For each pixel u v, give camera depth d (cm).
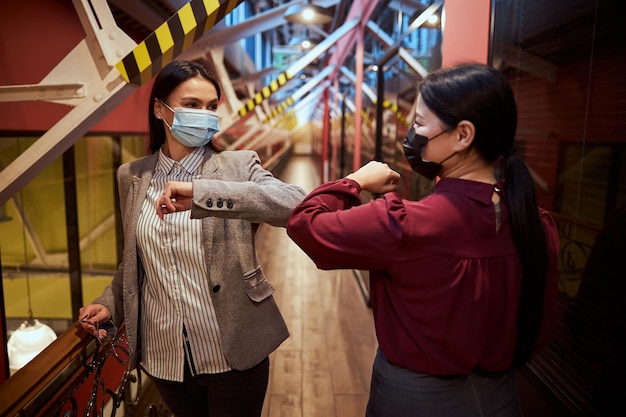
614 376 103
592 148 112
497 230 79
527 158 141
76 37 265
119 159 403
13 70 222
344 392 273
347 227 78
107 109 165
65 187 329
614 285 104
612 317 104
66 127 157
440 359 79
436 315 77
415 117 85
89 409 122
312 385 280
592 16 111
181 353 122
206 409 139
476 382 83
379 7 432
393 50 359
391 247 77
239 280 122
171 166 123
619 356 102
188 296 120
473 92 76
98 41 151
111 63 154
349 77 734
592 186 111
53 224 437
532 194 78
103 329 129
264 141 1038
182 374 123
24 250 440
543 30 131
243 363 123
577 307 117
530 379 137
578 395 114
